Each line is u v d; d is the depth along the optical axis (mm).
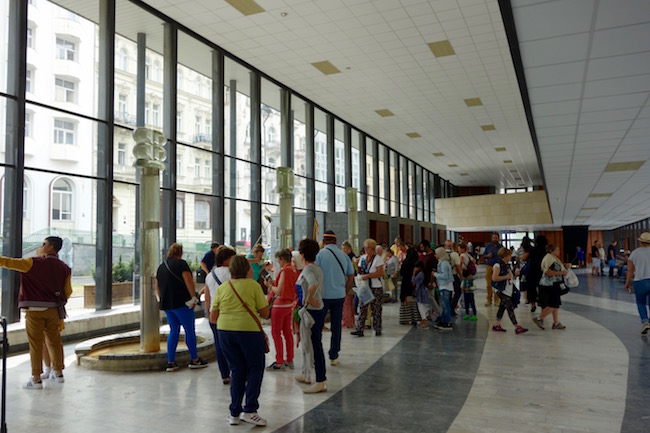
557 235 49969
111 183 9680
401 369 5941
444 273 9188
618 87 7008
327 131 18906
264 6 10414
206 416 4277
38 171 8484
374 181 23750
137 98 10969
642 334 8375
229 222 13266
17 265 5215
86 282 9812
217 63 12695
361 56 13172
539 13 4742
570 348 7191
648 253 8328
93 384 5371
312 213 17359
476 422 4023
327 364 6223
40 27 11219
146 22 10977
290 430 3896
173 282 5926
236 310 4086
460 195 42781
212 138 12680
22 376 5809
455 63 13672
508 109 18406
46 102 11102
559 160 12719
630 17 4840
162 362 6062
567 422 4012
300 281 5168
